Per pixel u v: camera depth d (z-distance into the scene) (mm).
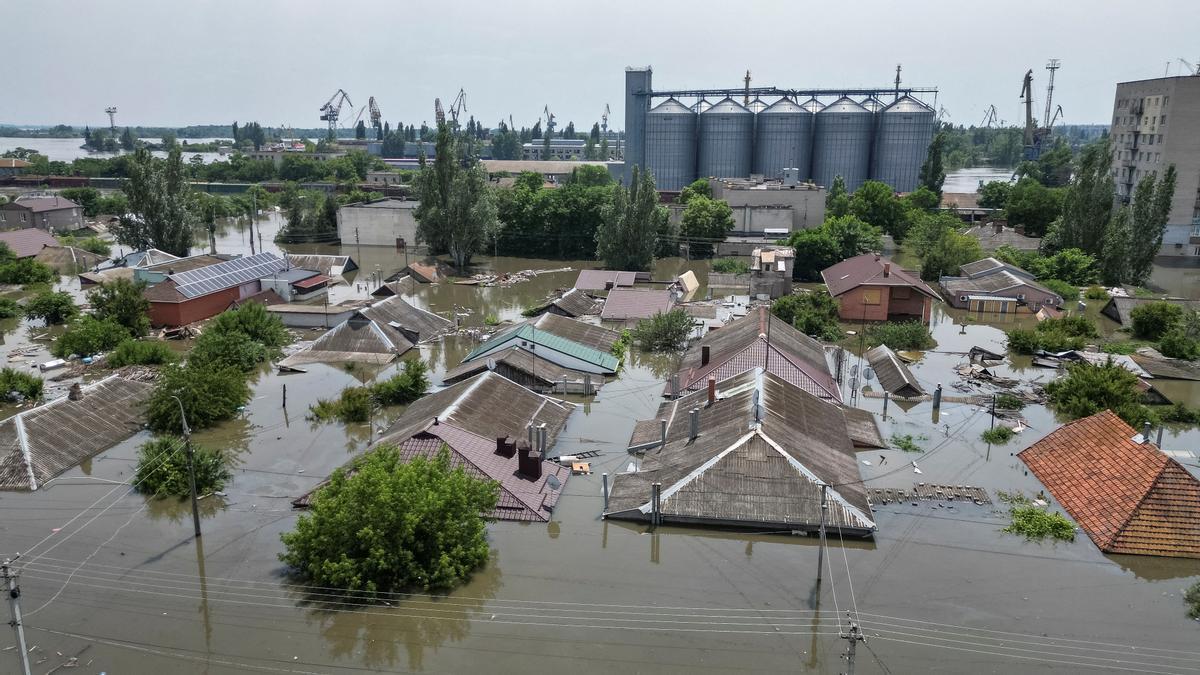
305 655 28328
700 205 118125
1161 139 116562
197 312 74938
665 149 169375
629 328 73375
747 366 51844
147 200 102188
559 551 34500
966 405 52938
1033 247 116188
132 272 91375
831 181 165625
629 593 31641
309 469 43188
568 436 47562
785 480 36750
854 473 39844
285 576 32844
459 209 107312
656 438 44781
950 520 37156
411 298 92000
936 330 76750
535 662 27906
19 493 39688
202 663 27859
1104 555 34062
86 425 45438
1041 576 32688
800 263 102562
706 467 37656
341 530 31547
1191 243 115812
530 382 55406
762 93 176750
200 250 125312
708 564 33625
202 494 39750
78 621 29938
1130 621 29734
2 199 151750
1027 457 43281
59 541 35469
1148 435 38094
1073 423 43000
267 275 86875
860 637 25375
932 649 28312
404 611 30500
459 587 31922
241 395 52438
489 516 36719
